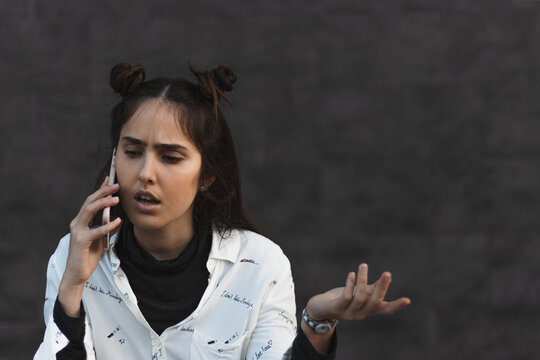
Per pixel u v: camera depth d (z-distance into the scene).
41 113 6.63
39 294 6.63
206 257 3.11
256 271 3.11
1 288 6.60
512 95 6.68
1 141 6.61
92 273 2.98
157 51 6.62
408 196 6.68
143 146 2.86
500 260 6.68
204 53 6.63
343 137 6.67
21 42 6.62
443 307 6.66
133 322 3.04
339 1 6.66
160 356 3.02
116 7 6.62
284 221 6.66
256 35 6.65
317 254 6.67
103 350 3.06
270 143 6.66
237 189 3.24
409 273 6.67
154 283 3.03
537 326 6.68
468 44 6.67
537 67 6.68
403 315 6.66
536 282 6.67
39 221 6.63
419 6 6.66
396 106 6.67
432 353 6.67
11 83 6.61
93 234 2.78
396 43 6.66
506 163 6.68
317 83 6.66
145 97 2.90
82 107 6.64
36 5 6.62
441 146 6.68
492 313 6.68
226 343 3.04
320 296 2.64
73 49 6.64
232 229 3.19
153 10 6.63
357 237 6.67
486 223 6.69
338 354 6.66
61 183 6.64
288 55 6.66
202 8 6.63
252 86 6.65
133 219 2.87
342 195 6.67
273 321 3.06
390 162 6.68
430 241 6.67
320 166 6.67
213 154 3.02
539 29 6.68
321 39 6.66
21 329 6.60
